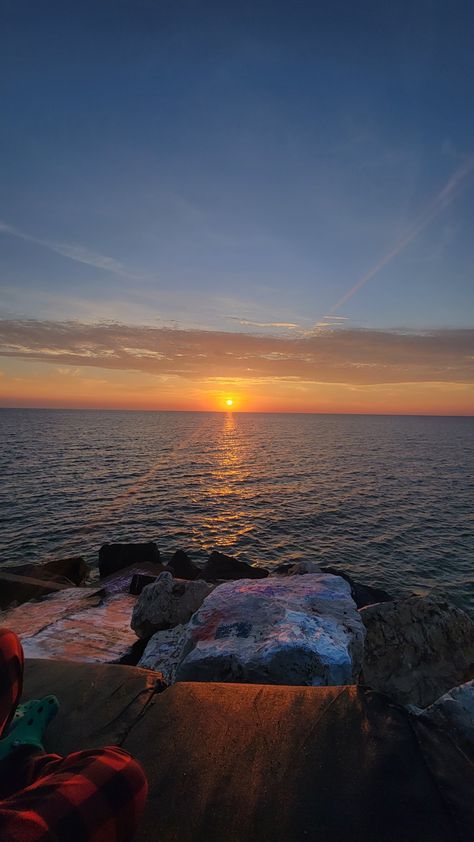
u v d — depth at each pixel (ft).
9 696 4.90
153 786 6.47
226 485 121.29
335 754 6.98
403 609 19.25
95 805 3.67
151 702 8.56
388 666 17.75
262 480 132.16
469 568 59.41
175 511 88.48
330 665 12.08
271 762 6.87
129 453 201.36
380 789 6.29
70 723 8.00
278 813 5.96
